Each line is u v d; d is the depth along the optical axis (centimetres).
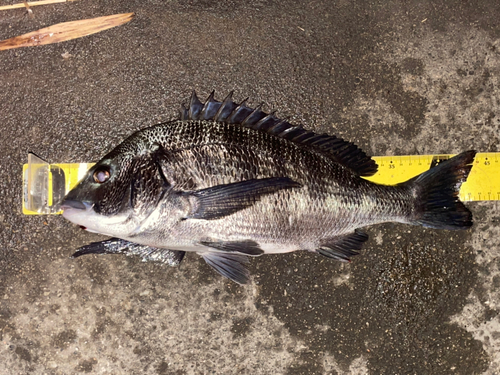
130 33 64
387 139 64
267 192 52
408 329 63
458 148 64
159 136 52
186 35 64
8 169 63
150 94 64
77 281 63
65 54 64
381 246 63
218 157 52
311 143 56
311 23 64
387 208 56
